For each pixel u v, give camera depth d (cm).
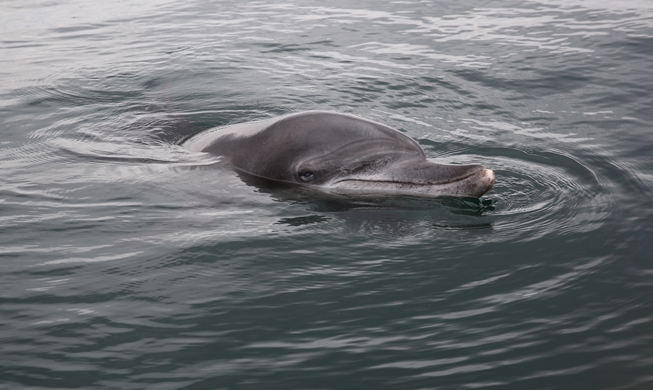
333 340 838
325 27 2497
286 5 2841
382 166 1207
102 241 1084
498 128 1577
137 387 761
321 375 777
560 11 2606
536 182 1278
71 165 1375
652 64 1986
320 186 1225
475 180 1155
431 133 1546
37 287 955
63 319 882
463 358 802
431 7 2725
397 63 2069
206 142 1405
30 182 1299
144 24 2670
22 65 2195
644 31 2298
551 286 944
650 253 1019
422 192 1184
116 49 2353
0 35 2575
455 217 1140
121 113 1719
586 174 1308
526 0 2789
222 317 887
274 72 2031
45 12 2903
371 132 1233
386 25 2494
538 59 2066
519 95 1789
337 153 1227
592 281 953
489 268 992
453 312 892
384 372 780
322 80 1941
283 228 1116
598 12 2570
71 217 1159
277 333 853
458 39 2297
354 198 1200
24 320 880
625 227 1096
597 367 781
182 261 1021
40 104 1808
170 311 901
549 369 781
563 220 1127
